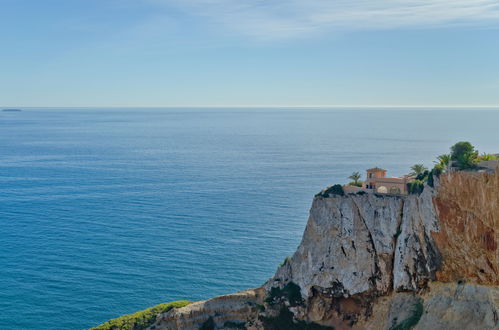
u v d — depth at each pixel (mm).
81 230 149125
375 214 88875
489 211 70688
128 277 114000
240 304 94750
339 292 91062
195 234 143625
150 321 92188
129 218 163125
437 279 79812
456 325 74188
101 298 104938
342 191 93750
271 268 118000
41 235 144000
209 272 116188
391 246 86750
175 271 116812
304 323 91875
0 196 198625
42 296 105625
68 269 118375
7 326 95062
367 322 87562
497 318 70875
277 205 179625
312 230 95250
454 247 76562
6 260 123875
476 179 72062
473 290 74938
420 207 82188
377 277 88062
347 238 91188
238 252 128250
